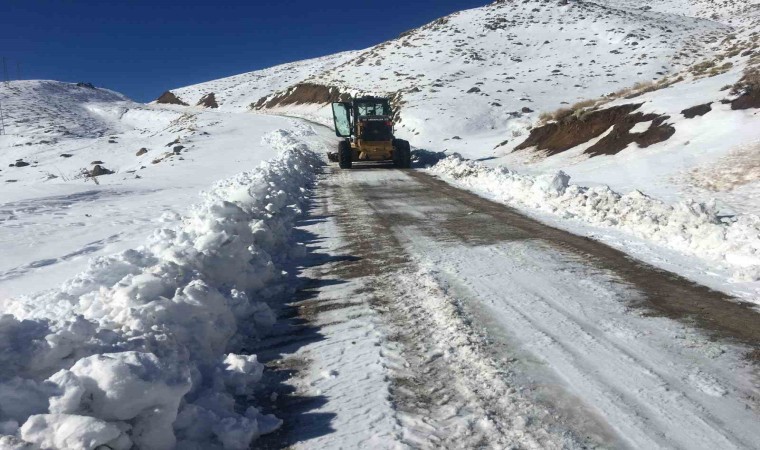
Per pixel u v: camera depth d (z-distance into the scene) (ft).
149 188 49.39
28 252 25.07
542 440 9.62
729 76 58.95
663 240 24.50
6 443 7.58
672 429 9.91
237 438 9.60
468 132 105.29
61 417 8.02
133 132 200.95
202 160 78.38
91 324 10.84
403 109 121.19
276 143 92.63
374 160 66.74
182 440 9.50
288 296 18.76
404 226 30.01
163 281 14.40
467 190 44.09
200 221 20.27
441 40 199.72
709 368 12.26
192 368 11.35
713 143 44.14
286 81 312.71
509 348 13.51
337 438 10.00
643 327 14.71
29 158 148.56
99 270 16.70
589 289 18.01
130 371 8.95
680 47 154.71
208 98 294.87
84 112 274.16
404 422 10.41
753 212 28.60
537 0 231.30
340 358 13.47
